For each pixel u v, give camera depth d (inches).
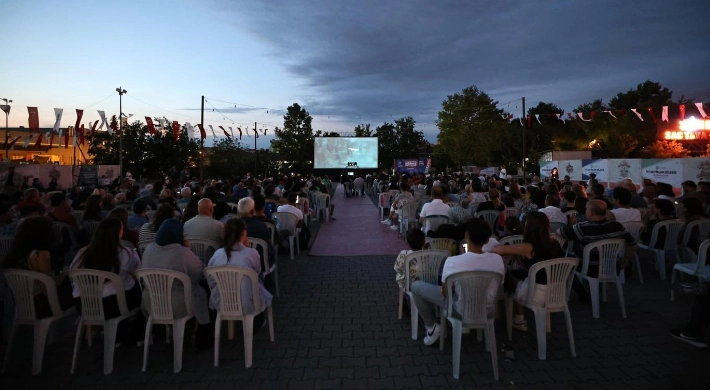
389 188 684.7
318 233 425.7
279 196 412.8
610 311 195.2
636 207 313.7
